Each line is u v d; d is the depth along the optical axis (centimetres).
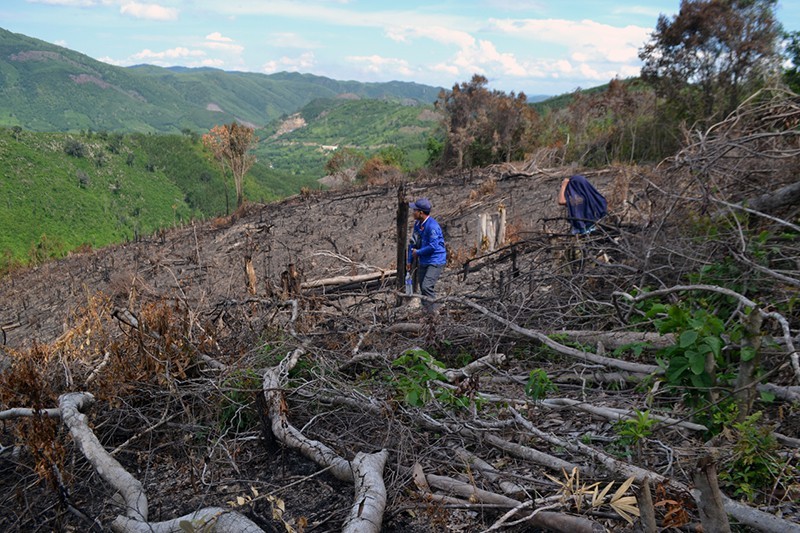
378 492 278
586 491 256
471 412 349
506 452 322
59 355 462
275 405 373
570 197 645
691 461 271
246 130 3036
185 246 1842
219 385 403
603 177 1684
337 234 1555
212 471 346
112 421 404
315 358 453
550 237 637
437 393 371
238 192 3130
